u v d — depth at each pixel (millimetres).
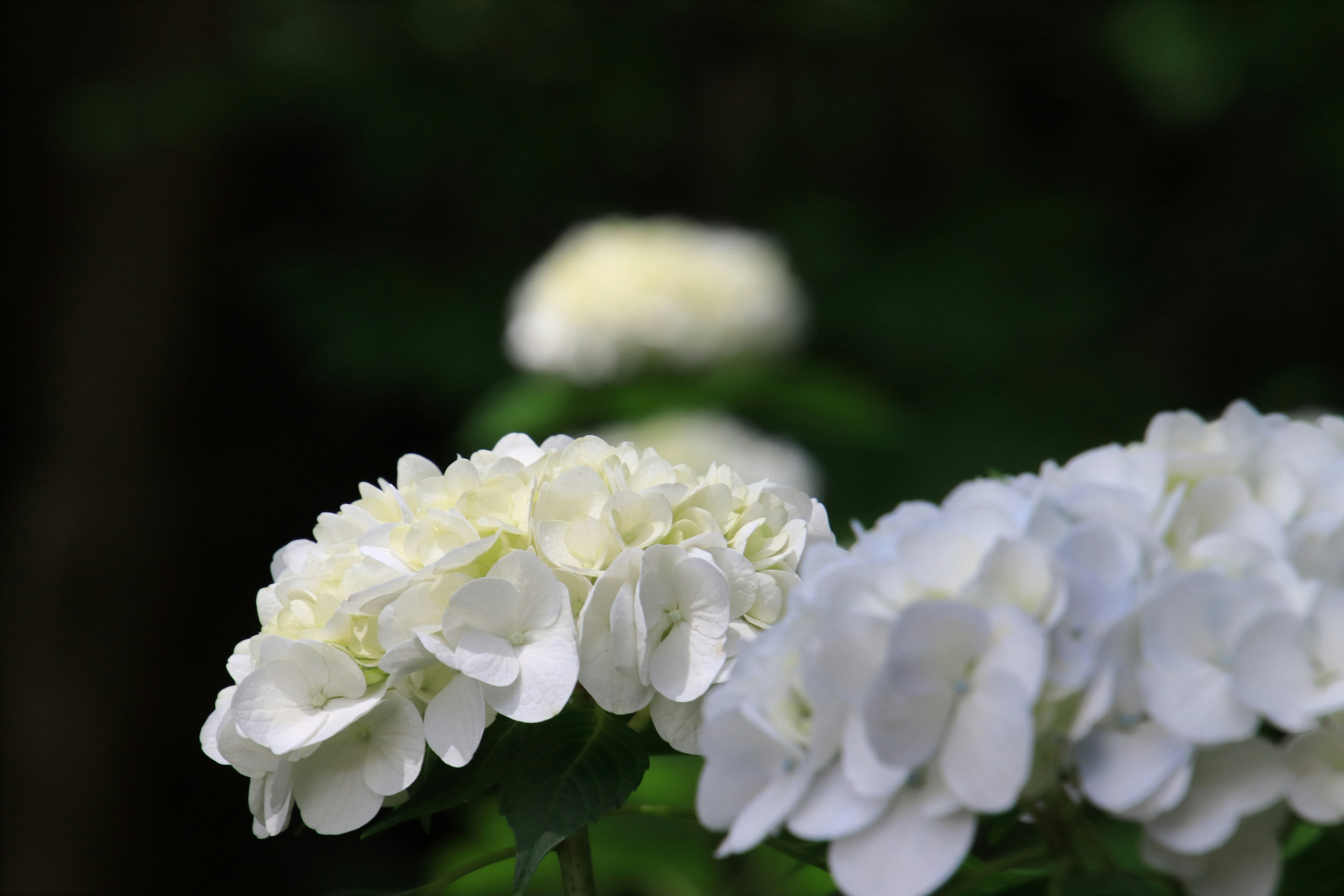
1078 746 816
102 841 6957
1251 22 6953
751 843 832
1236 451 936
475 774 1136
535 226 7992
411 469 1278
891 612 859
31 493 7102
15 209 7602
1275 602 800
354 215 7996
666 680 1106
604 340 4316
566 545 1138
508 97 7930
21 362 7648
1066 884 846
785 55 8102
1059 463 6465
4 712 6891
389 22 7461
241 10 7371
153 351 7262
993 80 8219
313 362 7363
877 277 7199
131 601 7109
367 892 1155
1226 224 8070
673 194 8234
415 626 1094
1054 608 805
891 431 5188
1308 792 804
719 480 1242
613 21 7848
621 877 2939
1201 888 839
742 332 4414
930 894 941
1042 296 7145
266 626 1218
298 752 1089
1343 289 7812
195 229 7406
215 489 7832
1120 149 8281
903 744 789
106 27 7406
